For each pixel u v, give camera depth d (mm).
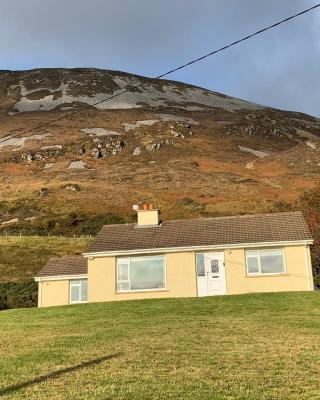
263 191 87625
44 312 22141
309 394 8258
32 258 51375
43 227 70438
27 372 10461
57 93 194750
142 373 10016
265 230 27953
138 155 119875
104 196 85125
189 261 27141
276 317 17641
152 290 27016
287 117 186500
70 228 69750
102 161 116812
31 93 196375
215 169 108125
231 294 25703
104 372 10195
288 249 26547
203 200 82188
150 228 30422
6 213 78000
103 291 27328
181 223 30609
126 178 98688
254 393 8367
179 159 115000
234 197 83688
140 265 27500
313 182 93688
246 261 26797
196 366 10508
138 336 14586
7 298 34594
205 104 199750
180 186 91875
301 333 14359
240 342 13117
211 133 145500
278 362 10727
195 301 22875
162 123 148375
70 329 16766
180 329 15602
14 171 109000
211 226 29609
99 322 18156
